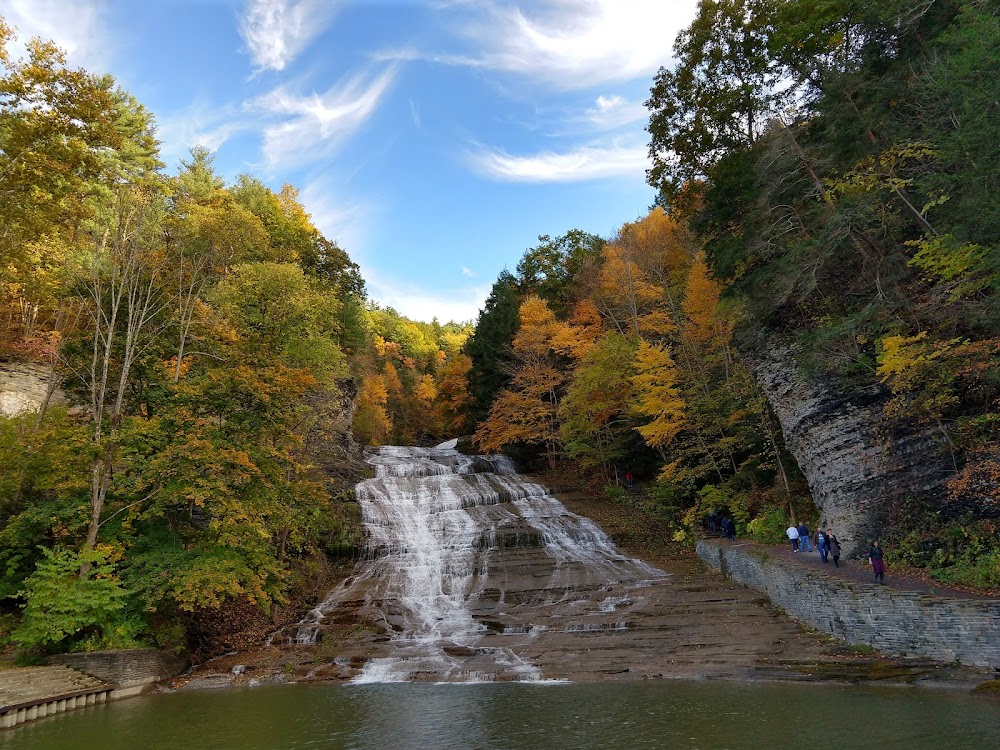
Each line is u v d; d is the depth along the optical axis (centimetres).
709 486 2734
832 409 1958
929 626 1244
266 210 4162
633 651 1619
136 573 1803
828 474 1939
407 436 6850
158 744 1038
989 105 1226
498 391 4453
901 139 1706
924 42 1738
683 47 2777
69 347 2197
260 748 986
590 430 3491
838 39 2238
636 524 3000
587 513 3161
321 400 3053
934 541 1498
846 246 1891
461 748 928
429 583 2439
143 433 1853
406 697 1372
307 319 2773
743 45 2628
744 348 2620
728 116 2647
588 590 2253
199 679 1702
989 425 1489
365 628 2047
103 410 2025
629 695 1252
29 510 1786
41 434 1852
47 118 1576
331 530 2805
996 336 1465
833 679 1256
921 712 961
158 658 1722
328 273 4575
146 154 3388
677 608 1938
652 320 3347
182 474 1791
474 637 1898
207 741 1045
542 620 1966
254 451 1964
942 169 1527
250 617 2148
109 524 1894
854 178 1762
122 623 1734
